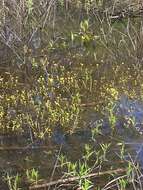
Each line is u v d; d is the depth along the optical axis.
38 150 4.43
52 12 7.81
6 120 4.84
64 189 3.90
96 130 4.66
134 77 5.96
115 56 6.54
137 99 5.42
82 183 3.95
